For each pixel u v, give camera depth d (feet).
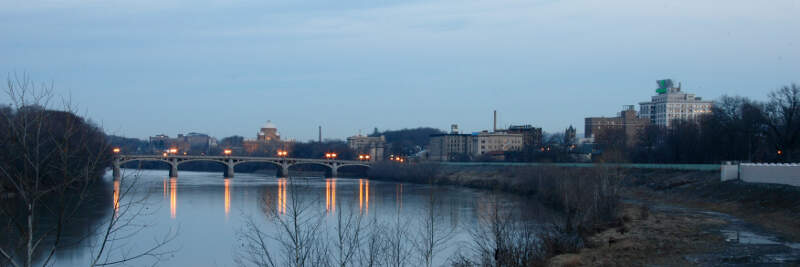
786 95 394.73
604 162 284.00
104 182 390.21
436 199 350.84
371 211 274.36
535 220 216.74
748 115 415.44
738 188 275.59
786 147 398.42
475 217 245.24
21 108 63.98
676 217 221.25
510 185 453.99
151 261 168.45
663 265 130.41
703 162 474.90
